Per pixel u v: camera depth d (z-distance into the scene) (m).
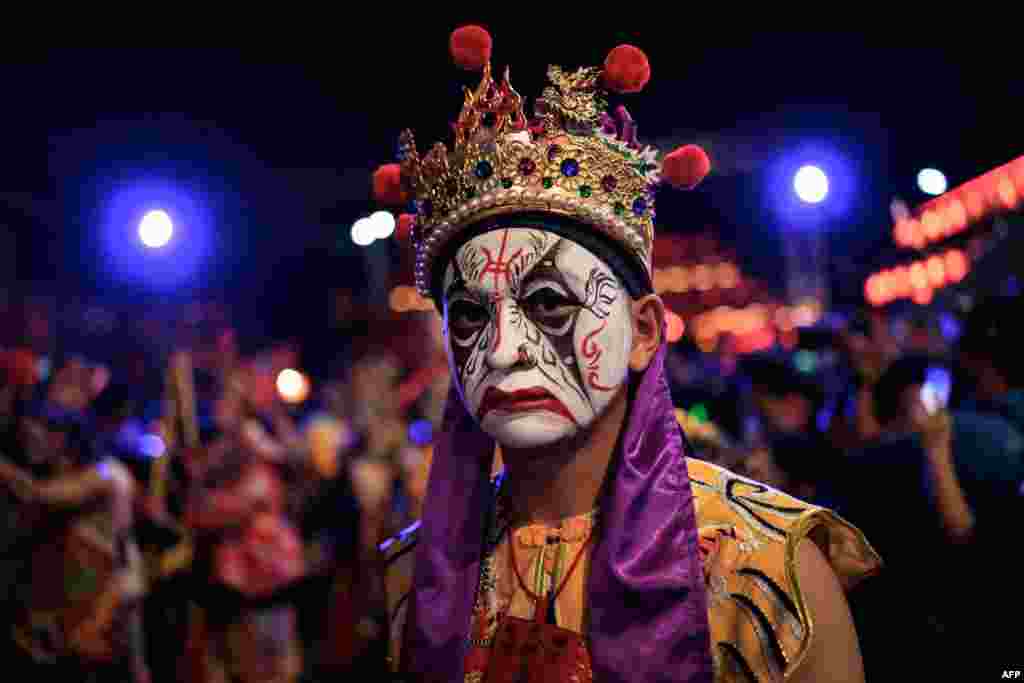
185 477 5.26
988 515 2.96
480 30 1.76
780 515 1.56
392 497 5.35
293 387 7.73
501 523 1.76
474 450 1.76
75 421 4.76
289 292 11.51
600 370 1.62
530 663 1.58
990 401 3.20
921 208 6.64
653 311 1.70
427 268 1.76
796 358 4.18
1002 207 5.82
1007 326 3.16
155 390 7.80
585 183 1.63
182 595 5.23
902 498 3.09
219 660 5.17
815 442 3.46
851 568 1.61
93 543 4.66
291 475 5.48
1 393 4.82
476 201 1.66
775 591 1.51
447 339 1.71
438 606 1.68
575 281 1.62
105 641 4.66
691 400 3.80
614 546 1.54
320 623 5.56
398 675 1.72
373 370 5.63
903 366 3.39
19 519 4.64
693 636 1.49
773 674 1.48
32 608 4.61
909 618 3.00
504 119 1.70
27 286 9.37
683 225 11.43
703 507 1.62
